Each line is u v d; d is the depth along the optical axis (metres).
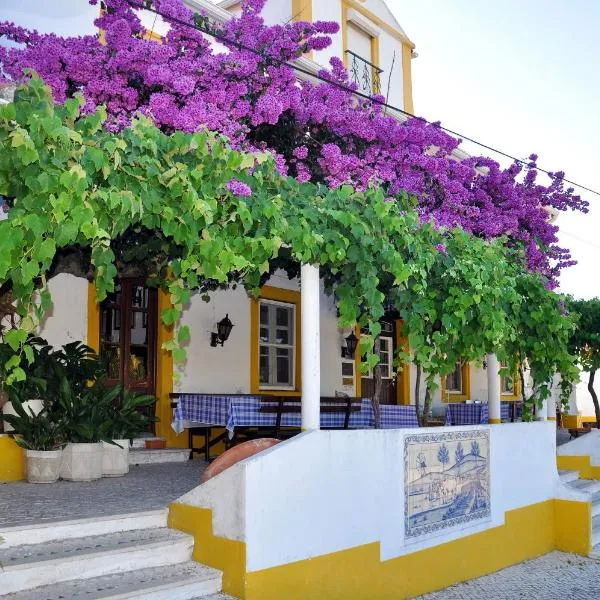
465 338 6.78
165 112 5.54
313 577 5.17
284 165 6.02
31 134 3.85
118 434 7.56
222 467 5.48
